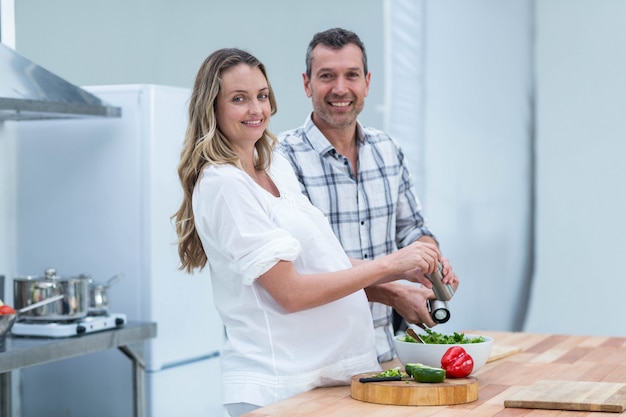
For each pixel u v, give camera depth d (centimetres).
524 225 479
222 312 210
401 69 488
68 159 382
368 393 194
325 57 244
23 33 450
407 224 271
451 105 486
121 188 373
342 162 253
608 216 461
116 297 373
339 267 213
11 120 380
